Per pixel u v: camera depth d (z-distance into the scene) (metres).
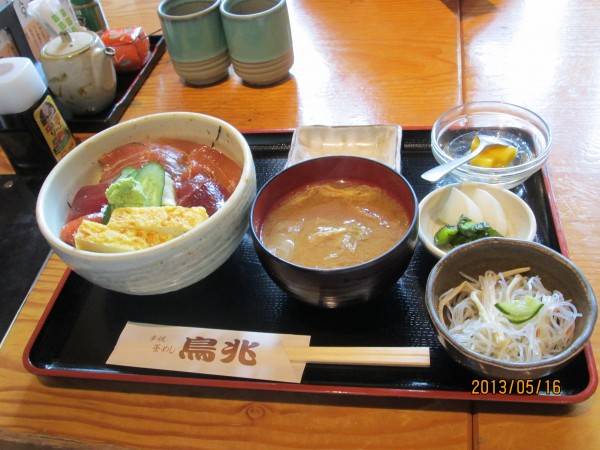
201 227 0.36
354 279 0.35
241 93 0.67
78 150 0.45
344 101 0.62
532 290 0.36
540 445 0.32
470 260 0.37
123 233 0.37
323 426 0.35
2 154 0.64
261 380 0.37
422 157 0.53
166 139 0.48
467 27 0.71
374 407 0.35
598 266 0.41
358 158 0.42
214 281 0.45
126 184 0.40
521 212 0.43
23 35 0.71
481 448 0.33
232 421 0.36
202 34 0.65
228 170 0.45
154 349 0.39
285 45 0.65
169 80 0.72
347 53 0.70
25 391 0.39
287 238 0.40
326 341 0.39
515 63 0.63
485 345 0.34
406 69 0.65
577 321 0.33
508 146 0.49
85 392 0.39
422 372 0.36
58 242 0.36
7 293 0.47
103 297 0.45
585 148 0.51
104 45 0.66
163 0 0.68
